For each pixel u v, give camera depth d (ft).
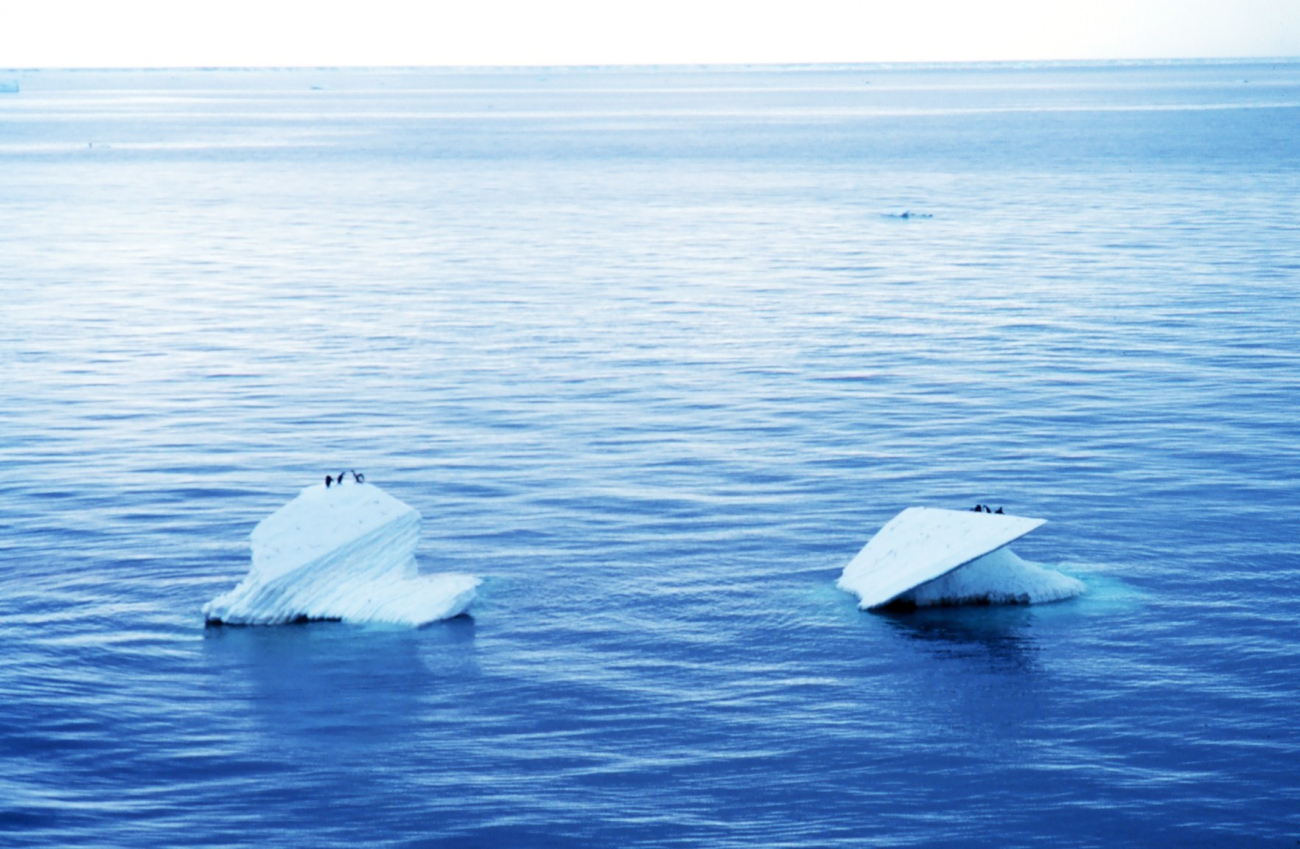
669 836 81.61
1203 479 146.72
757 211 418.72
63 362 211.00
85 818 83.30
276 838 81.46
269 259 322.96
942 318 240.12
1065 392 185.16
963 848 80.18
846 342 220.84
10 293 275.39
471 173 572.51
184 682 101.71
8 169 608.19
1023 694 98.94
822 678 102.06
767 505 140.97
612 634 110.22
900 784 87.10
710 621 112.57
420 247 341.82
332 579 115.03
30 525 135.95
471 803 85.25
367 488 120.06
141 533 133.69
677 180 530.27
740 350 216.13
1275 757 89.66
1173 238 335.06
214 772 89.10
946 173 546.26
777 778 88.02
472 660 105.29
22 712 96.68
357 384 195.72
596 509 140.15
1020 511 137.39
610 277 291.58
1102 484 145.59
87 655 106.22
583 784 87.45
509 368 205.26
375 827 82.58
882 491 144.66
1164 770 88.43
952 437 164.55
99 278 294.87
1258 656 104.53
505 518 137.59
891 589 113.50
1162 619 111.55
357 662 105.09
